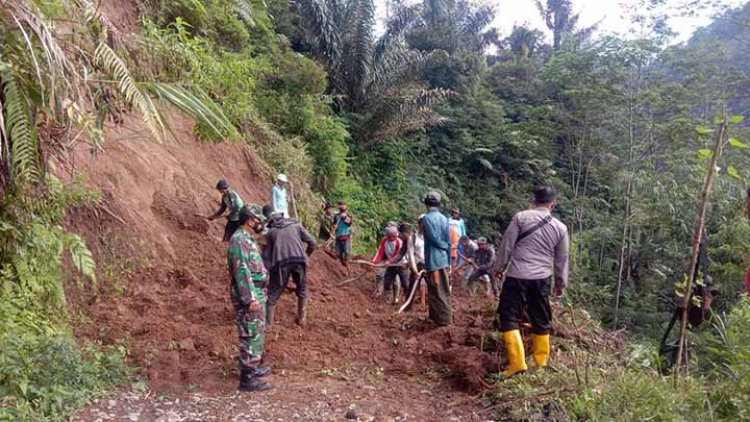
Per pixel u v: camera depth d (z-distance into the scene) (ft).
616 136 62.34
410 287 28.17
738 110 56.18
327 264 32.78
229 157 37.04
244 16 48.65
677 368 15.25
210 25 43.24
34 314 15.74
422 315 23.82
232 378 16.30
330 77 64.08
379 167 68.49
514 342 15.56
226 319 20.42
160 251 24.94
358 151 64.59
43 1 14.99
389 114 63.46
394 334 20.88
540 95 92.02
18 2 13.56
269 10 62.95
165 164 30.35
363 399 15.17
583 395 13.70
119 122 19.40
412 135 75.87
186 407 14.17
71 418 12.59
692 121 51.93
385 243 29.55
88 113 17.25
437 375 17.06
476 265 34.42
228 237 27.73
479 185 80.23
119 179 25.94
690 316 17.62
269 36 55.11
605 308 51.75
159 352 17.01
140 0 36.32
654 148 55.01
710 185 14.55
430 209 21.67
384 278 28.68
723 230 39.45
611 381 14.64
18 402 11.96
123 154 27.40
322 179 54.03
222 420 13.48
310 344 19.35
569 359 17.13
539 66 97.45
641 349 17.97
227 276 24.49
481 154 80.59
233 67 40.04
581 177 74.02
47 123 16.30
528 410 13.58
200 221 28.58
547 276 15.97
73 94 14.88
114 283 21.36
